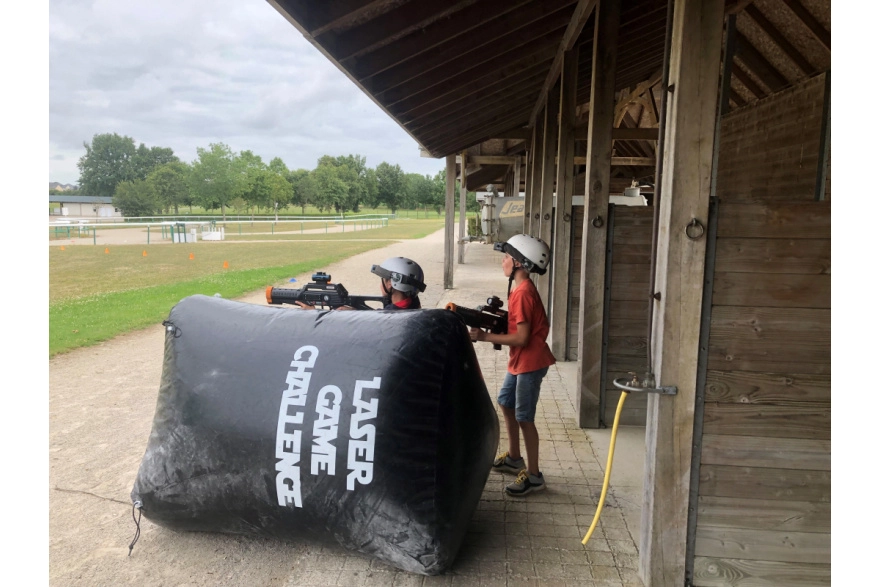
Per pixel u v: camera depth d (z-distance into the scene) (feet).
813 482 8.21
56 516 11.13
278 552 9.69
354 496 8.20
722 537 8.41
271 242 98.68
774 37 18.25
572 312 22.86
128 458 13.85
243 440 8.63
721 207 7.82
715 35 7.48
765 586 8.46
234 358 9.16
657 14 22.70
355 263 60.44
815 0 16.55
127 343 26.21
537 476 11.68
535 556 9.52
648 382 8.22
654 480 8.40
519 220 48.88
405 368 8.40
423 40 14.17
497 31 16.02
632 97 40.40
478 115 29.27
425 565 8.38
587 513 10.94
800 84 18.06
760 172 20.36
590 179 15.11
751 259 7.88
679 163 7.75
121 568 9.35
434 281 47.50
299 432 8.36
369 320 9.12
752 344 8.02
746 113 21.39
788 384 8.06
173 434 9.21
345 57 12.59
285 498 8.47
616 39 14.74
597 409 15.69
